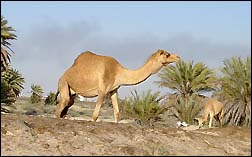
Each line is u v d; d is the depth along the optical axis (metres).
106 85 17.00
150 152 13.40
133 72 17.30
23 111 40.31
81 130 14.56
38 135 13.95
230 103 23.67
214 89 26.06
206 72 26.45
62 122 15.16
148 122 26.20
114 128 14.98
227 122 23.75
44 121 15.14
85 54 17.66
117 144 13.92
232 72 23.83
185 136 14.96
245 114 23.39
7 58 16.05
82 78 17.20
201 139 15.00
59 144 13.52
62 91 17.67
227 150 14.41
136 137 14.45
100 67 17.03
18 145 13.15
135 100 26.42
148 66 17.28
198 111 26.47
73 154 12.91
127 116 26.36
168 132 15.27
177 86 26.69
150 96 26.45
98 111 16.75
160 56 17.25
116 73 17.23
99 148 13.45
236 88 23.41
